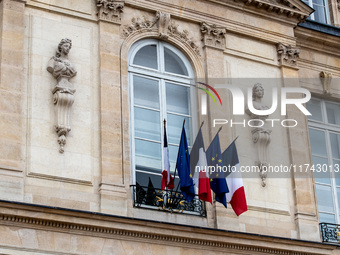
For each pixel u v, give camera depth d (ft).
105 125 75.51
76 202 72.28
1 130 71.05
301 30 90.84
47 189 71.51
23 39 74.64
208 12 84.79
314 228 82.33
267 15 87.81
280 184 82.69
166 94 81.51
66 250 69.72
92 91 76.48
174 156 80.18
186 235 74.38
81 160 73.72
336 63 93.50
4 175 69.87
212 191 78.89
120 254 71.77
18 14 75.25
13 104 72.23
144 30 81.41
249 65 85.81
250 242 77.20
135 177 76.95
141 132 78.89
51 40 76.23
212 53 83.66
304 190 83.41
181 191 76.33
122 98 77.61
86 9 78.89
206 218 77.82
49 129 73.31
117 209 73.36
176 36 82.89
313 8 96.73
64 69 74.79
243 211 76.79
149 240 73.26
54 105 74.23
